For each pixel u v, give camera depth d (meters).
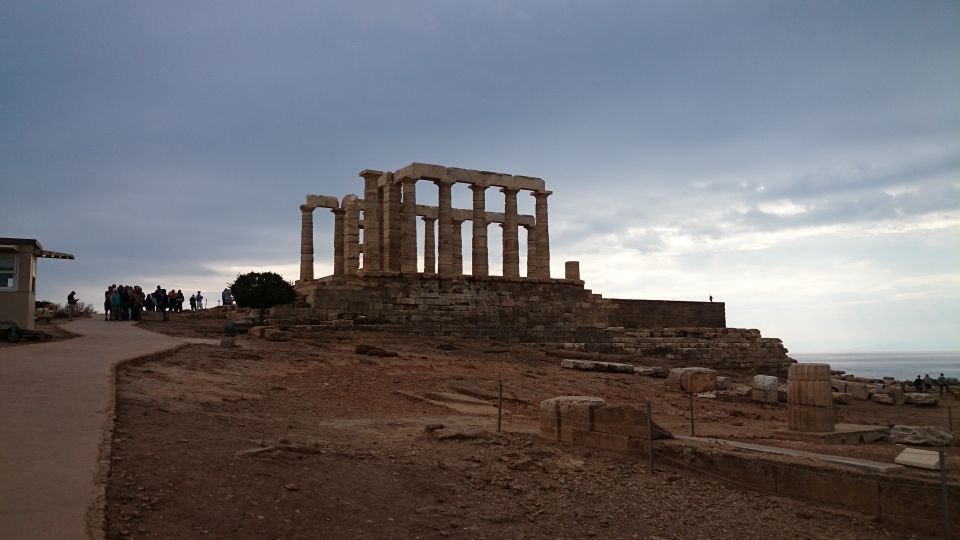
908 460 12.68
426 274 45.09
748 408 27.58
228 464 10.77
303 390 22.47
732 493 12.75
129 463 10.22
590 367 35.28
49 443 10.71
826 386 20.25
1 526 7.54
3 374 16.72
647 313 58.66
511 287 48.19
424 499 11.01
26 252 28.64
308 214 53.75
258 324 40.00
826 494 12.13
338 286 42.84
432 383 26.14
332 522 9.42
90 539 7.36
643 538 10.26
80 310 57.56
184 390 18.66
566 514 11.03
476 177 48.91
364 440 14.98
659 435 14.86
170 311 52.81
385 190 46.78
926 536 10.88
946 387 48.12
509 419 20.33
